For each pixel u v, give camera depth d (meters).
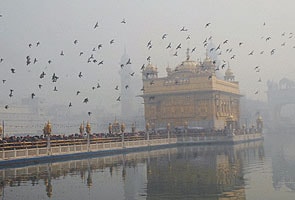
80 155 47.16
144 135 66.56
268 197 19.45
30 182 26.22
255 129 97.38
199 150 57.78
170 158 43.62
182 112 91.06
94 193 21.73
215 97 89.31
